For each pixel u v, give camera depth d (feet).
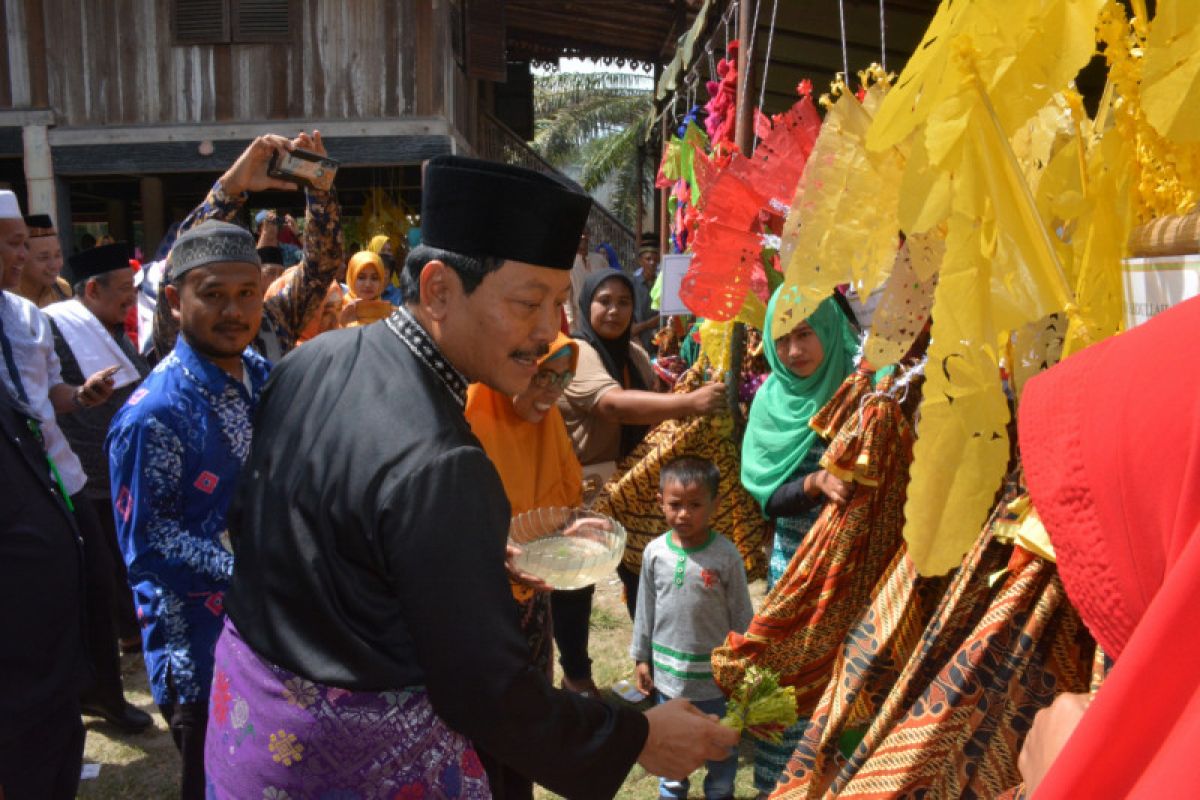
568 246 5.04
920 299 6.03
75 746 8.27
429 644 4.39
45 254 14.67
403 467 4.51
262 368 8.77
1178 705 2.00
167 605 7.78
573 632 12.67
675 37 41.42
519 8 44.93
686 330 19.72
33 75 36.55
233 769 4.81
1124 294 4.24
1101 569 2.50
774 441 10.05
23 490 7.78
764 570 12.46
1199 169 4.48
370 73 36.58
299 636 4.69
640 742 4.99
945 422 4.91
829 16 17.03
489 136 49.88
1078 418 2.56
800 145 8.84
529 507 8.82
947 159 4.74
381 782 4.66
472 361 5.09
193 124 36.73
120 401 14.76
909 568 7.32
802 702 8.80
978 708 5.86
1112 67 4.64
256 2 36.19
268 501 4.90
